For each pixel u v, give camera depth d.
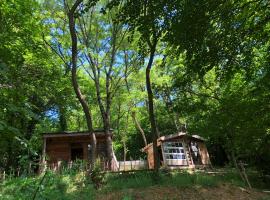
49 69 23.56
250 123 19.91
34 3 18.08
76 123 49.72
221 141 23.53
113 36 28.59
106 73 30.53
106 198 15.07
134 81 36.47
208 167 33.59
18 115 4.20
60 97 33.00
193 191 17.00
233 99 19.98
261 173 23.97
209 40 12.82
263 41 14.53
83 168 17.69
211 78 23.58
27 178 3.83
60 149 29.98
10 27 14.10
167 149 33.22
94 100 38.59
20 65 9.02
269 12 13.30
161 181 18.16
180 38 12.22
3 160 19.81
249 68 14.70
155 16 11.91
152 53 19.34
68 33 26.73
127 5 12.18
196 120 23.06
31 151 3.83
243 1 12.57
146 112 45.66
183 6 11.42
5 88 4.48
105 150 30.34
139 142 50.72
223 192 17.50
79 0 20.25
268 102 19.05
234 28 12.90
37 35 18.58
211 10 11.45
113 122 48.38
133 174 19.27
